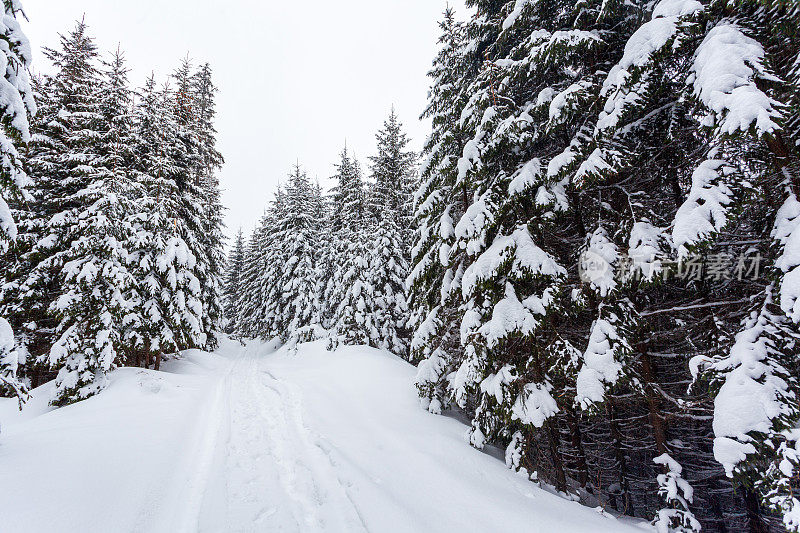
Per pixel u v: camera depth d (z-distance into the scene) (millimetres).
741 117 4156
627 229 6344
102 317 12484
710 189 4715
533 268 6617
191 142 19562
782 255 4238
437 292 11133
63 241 13719
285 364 21094
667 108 6238
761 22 5023
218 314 25703
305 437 8219
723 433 4215
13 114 5145
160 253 15844
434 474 6234
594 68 7531
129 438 7203
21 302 13117
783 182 4609
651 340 6965
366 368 14844
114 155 14633
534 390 6871
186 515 4945
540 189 6871
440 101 11602
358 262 20625
